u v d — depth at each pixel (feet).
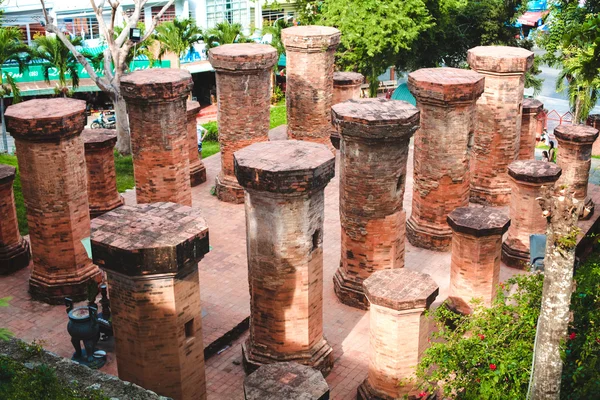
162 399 47.06
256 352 62.64
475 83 80.53
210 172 111.75
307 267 59.31
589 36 41.09
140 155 78.18
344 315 72.74
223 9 167.53
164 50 142.82
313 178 56.39
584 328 48.34
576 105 118.21
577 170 90.99
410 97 135.13
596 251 88.12
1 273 79.15
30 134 67.72
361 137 67.41
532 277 53.36
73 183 71.61
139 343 53.72
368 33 123.65
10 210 79.10
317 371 49.85
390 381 56.80
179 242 51.62
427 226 86.69
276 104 164.66
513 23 145.89
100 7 115.65
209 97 169.58
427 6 131.85
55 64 120.78
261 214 57.93
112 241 51.83
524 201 81.61
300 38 102.78
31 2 149.79
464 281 69.36
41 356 50.37
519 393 44.60
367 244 72.08
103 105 156.66
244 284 77.46
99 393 46.47
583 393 43.68
